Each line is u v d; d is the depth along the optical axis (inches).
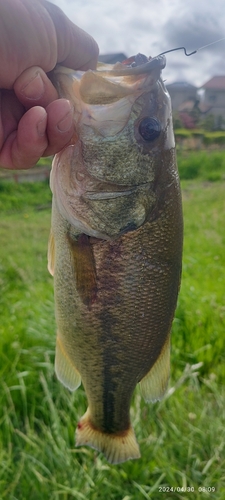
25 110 7.3
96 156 7.4
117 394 9.2
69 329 8.6
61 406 15.4
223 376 16.9
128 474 12.9
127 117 7.3
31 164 7.1
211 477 12.7
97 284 8.0
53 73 7.0
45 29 6.3
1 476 12.6
